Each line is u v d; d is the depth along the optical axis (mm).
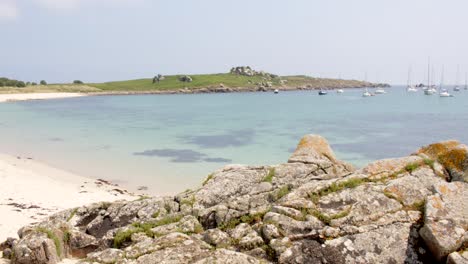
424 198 10281
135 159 40688
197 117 89000
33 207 21859
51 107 120125
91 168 36125
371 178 11352
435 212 9422
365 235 9523
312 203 10664
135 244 10469
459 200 9750
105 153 43875
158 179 32406
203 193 13945
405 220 9781
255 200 12586
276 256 9438
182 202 13766
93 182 30453
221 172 15328
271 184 13820
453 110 112812
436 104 142500
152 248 9836
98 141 52531
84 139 54219
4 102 140125
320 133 62062
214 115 94250
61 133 60312
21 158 39594
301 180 12852
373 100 171125
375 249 9266
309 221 10070
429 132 64000
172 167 37000
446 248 8648
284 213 10484
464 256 8406
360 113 101625
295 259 9234
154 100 166250
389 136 59250
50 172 33438
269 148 47375
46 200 23688
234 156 42469
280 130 65188
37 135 57750
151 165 37844
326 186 11195
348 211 10156
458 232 8891
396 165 11719
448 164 11539
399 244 9297
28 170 33062
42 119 82250
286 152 44688
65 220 14328
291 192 11328
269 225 10172
